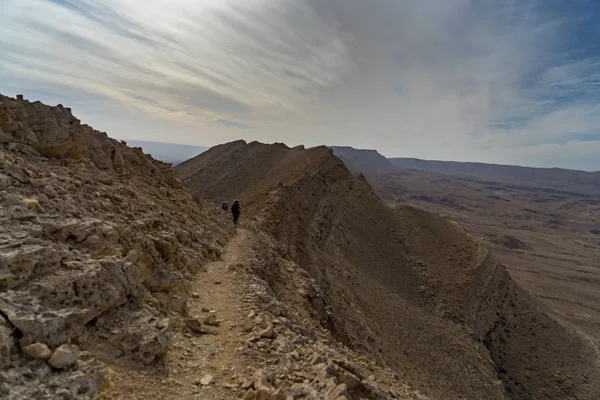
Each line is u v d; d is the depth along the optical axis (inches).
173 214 632.4
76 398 171.3
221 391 238.5
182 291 386.3
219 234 767.1
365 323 1045.8
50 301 210.4
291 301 611.2
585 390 1560.0
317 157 2605.8
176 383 234.5
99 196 432.5
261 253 743.7
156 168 880.9
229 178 2898.6
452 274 2060.8
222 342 310.8
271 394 230.5
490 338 1785.2
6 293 194.4
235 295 434.6
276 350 312.8
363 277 1545.3
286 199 1531.7
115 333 234.8
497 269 2228.1
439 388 1059.9
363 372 388.8
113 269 264.5
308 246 1305.4
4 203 264.7
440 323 1632.6
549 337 1941.4
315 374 282.7
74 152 527.2
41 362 175.8
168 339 264.2
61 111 539.2
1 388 151.6
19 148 435.2
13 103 473.1
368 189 2824.8
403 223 2564.0
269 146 3821.4
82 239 283.6
